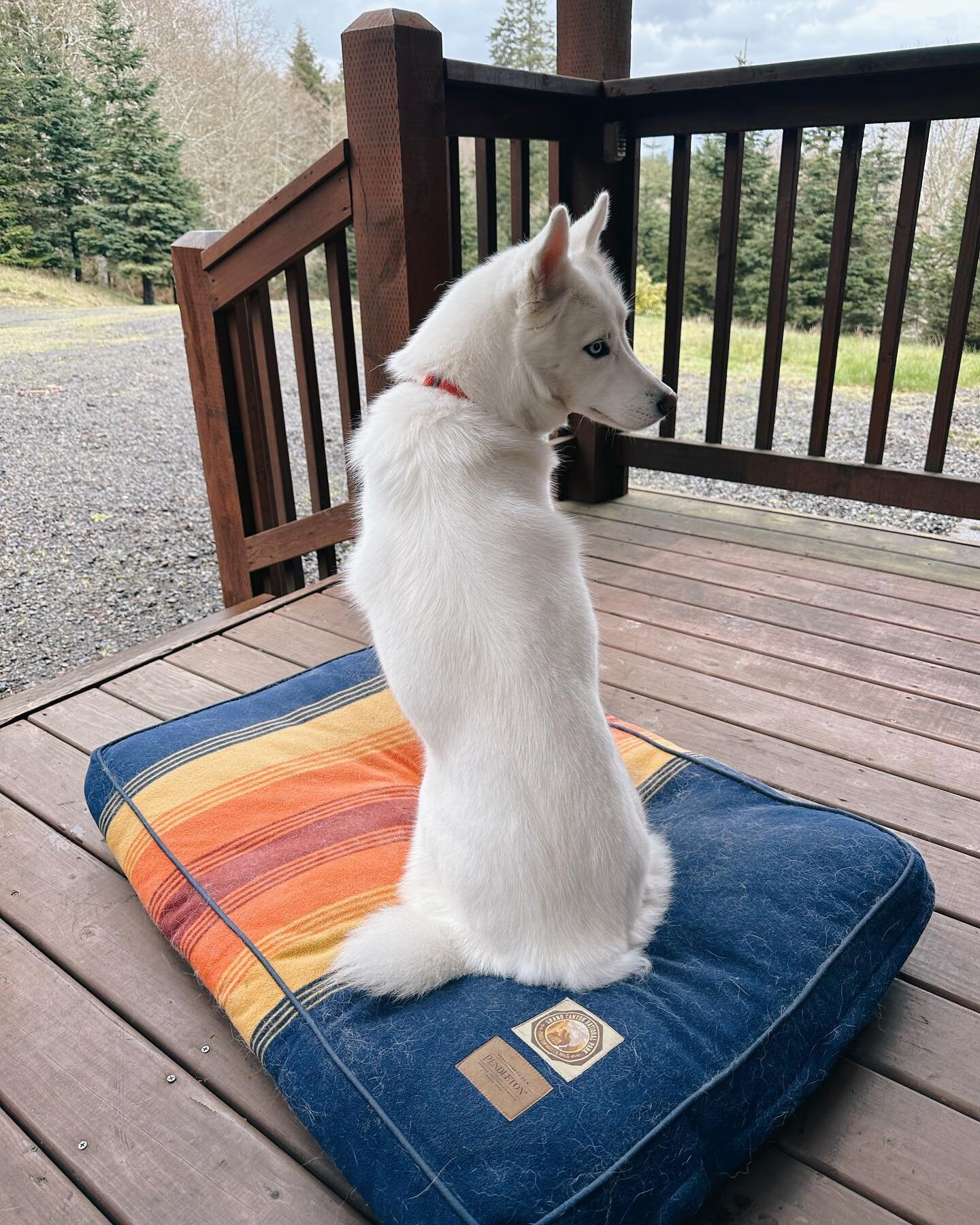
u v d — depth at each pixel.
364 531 1.55
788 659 2.51
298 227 2.67
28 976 1.52
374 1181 1.10
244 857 1.65
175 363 8.20
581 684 1.35
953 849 1.76
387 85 2.29
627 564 3.18
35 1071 1.35
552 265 1.50
